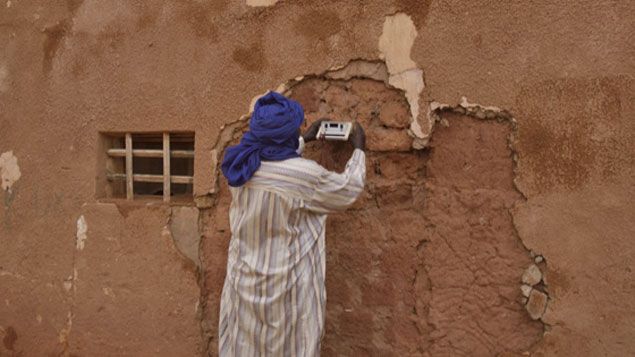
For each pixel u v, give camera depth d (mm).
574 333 2557
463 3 2695
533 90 2592
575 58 2518
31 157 3803
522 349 2672
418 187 2891
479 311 2752
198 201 3312
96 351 3613
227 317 2697
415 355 2887
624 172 2451
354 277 3006
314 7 2994
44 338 3795
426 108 2787
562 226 2561
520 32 2604
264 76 3117
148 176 3547
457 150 2775
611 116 2467
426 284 2865
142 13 3424
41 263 3785
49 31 3715
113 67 3520
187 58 3303
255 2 3123
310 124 3041
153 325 3447
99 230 3582
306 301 2514
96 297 3605
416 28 2791
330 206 2574
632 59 2428
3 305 3943
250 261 2518
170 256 3395
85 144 3621
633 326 2451
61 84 3684
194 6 3275
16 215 3867
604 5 2469
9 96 3863
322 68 2986
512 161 2668
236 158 2521
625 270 2459
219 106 3229
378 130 2918
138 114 3453
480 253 2740
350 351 3033
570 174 2541
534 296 2633
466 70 2705
